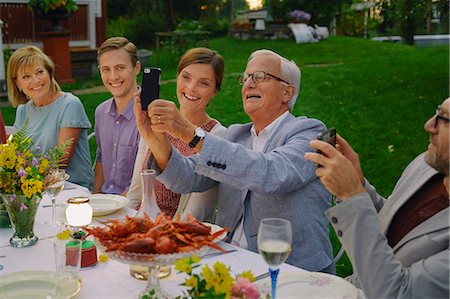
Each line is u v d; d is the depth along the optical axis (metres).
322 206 2.54
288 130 2.55
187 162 2.61
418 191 2.09
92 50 10.69
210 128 3.02
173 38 12.60
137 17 15.91
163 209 2.93
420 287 1.70
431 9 8.80
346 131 7.44
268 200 2.49
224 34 16.84
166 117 2.28
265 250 1.67
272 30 15.53
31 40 10.13
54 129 3.77
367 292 1.77
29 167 2.31
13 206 2.29
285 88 2.62
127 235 1.90
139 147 3.11
